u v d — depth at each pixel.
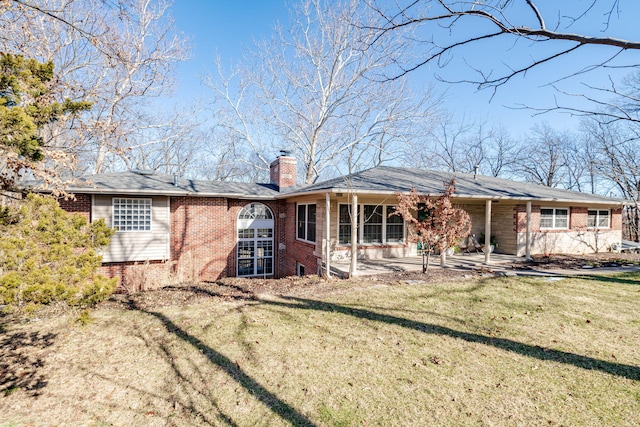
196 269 13.45
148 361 4.84
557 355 4.84
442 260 11.54
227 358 4.89
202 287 9.84
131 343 5.46
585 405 3.65
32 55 11.77
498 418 3.46
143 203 12.33
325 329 5.91
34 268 3.81
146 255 12.32
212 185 14.99
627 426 3.30
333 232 12.59
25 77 3.98
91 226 4.67
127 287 10.42
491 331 5.74
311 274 12.06
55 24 13.12
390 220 13.59
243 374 4.44
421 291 8.32
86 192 11.28
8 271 3.83
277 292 8.59
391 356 4.87
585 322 6.13
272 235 15.52
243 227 14.86
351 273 10.06
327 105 25.02
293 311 6.94
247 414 3.62
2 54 3.81
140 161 27.70
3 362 4.83
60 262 4.16
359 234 12.97
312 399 3.86
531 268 11.27
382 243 13.39
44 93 4.28
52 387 4.19
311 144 26.20
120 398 3.95
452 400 3.79
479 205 15.39
